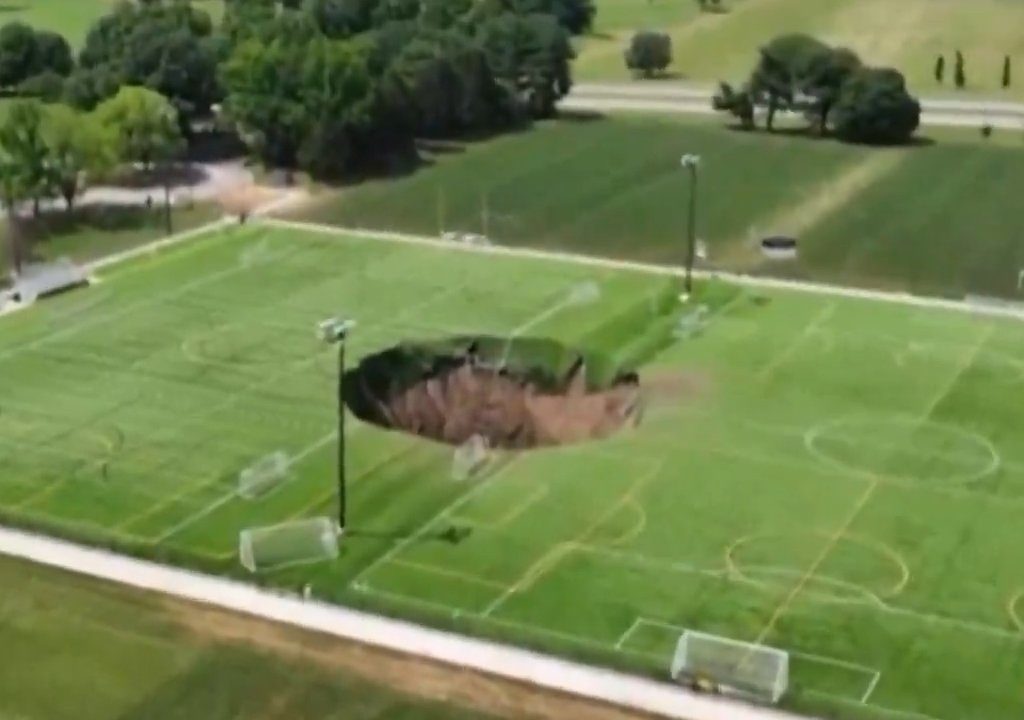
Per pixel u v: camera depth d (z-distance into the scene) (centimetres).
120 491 8619
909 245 13550
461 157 16862
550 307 11575
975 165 16412
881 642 7175
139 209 14475
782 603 7494
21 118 13712
